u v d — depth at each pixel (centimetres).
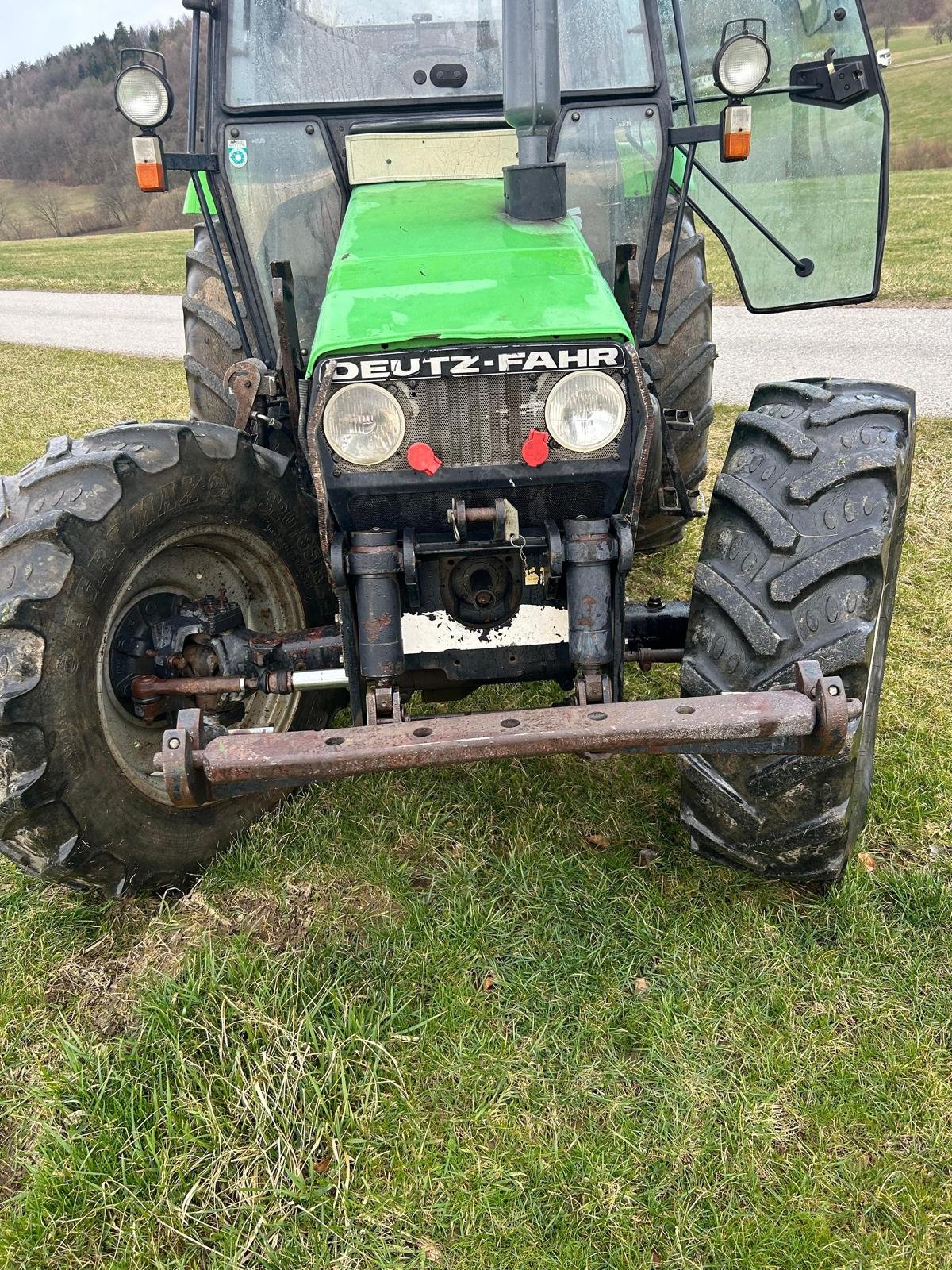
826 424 248
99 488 258
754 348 1110
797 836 246
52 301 2094
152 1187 208
